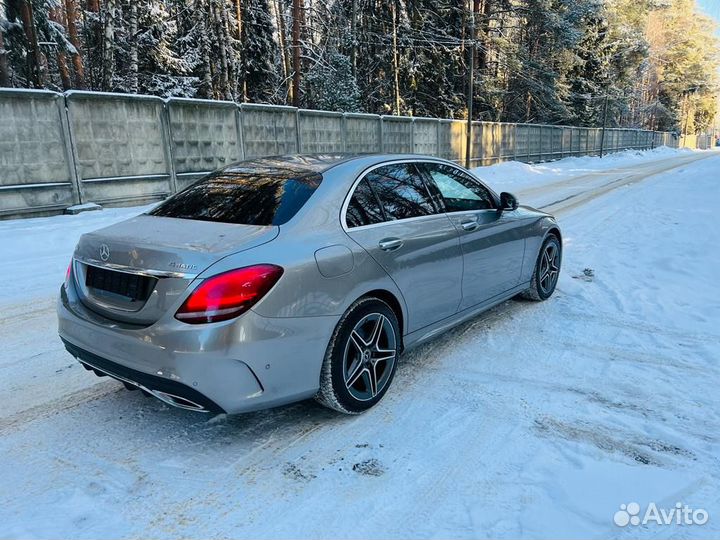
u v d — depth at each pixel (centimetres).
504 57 3130
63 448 275
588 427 293
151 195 1159
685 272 605
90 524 218
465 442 279
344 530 216
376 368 317
